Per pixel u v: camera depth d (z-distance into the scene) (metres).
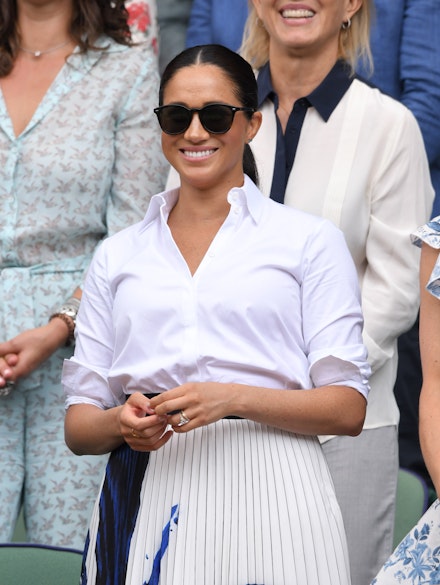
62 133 16.80
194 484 11.82
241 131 12.71
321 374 12.22
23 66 17.22
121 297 12.59
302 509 11.72
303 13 15.86
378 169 15.79
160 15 21.69
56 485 16.27
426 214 16.22
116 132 17.08
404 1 19.58
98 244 16.97
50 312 16.59
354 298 12.48
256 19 16.83
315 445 12.27
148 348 12.33
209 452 11.89
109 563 12.01
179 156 12.64
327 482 12.15
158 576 11.67
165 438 11.82
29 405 16.45
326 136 15.89
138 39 21.02
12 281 16.59
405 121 15.93
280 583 11.52
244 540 11.62
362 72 19.28
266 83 16.33
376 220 15.79
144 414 11.85
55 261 16.75
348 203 15.59
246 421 12.02
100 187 16.83
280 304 12.20
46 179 16.64
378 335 15.45
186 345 12.13
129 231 13.08
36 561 12.84
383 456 15.42
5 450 16.31
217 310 12.13
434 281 11.41
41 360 16.05
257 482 11.79
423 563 11.16
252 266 12.26
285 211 12.65
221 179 12.70
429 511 11.30
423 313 11.68
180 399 11.50
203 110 12.45
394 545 15.62
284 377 12.16
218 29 20.17
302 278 12.36
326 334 12.24
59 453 16.33
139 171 17.06
